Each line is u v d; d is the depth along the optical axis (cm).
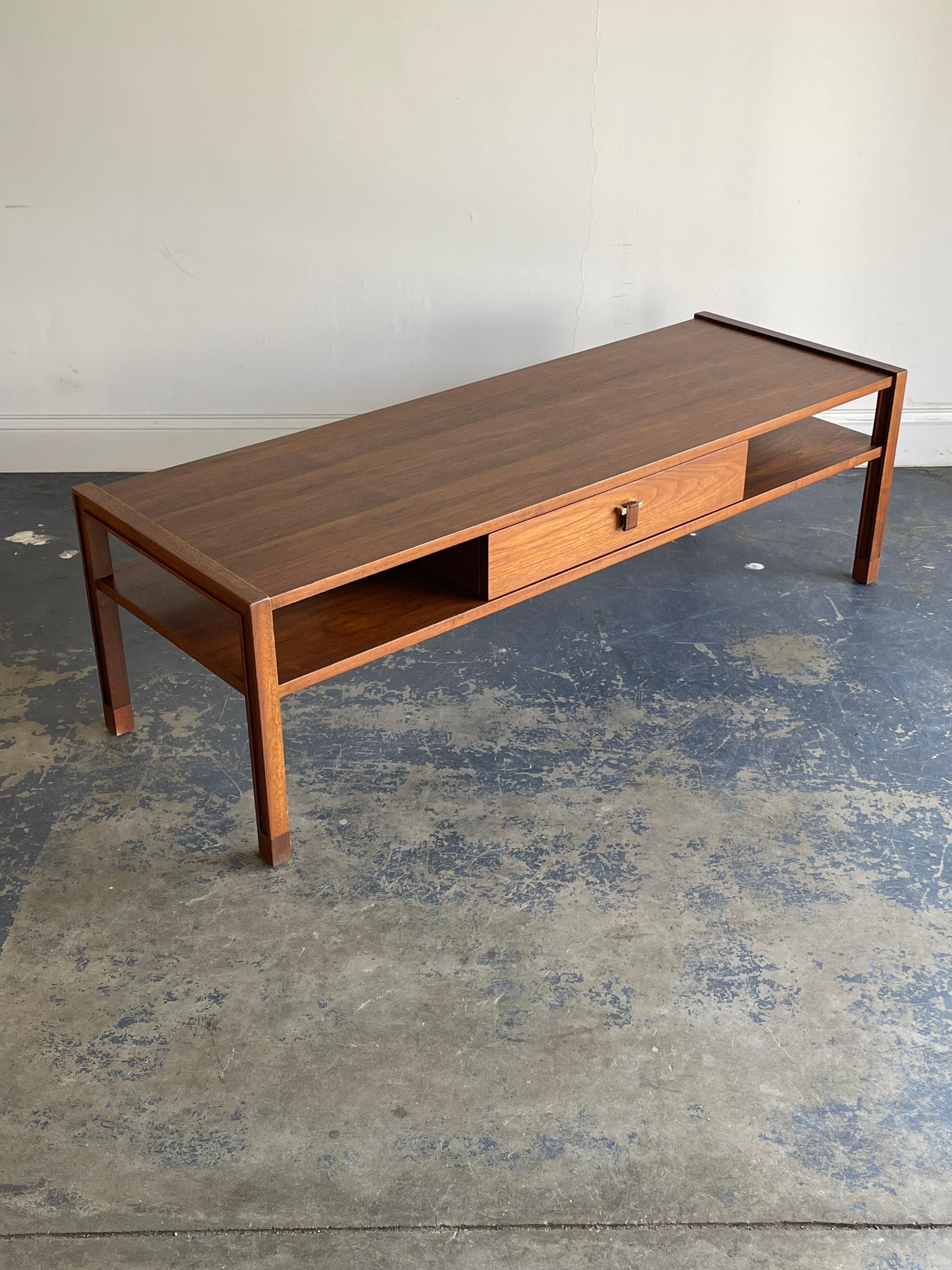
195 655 217
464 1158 169
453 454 247
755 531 343
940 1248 158
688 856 224
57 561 325
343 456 247
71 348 360
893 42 328
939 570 323
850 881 218
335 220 347
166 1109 176
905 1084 180
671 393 276
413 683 276
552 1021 190
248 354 365
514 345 370
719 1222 160
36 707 266
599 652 287
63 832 230
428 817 234
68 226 342
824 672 279
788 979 198
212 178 338
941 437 380
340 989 196
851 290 365
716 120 339
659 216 352
